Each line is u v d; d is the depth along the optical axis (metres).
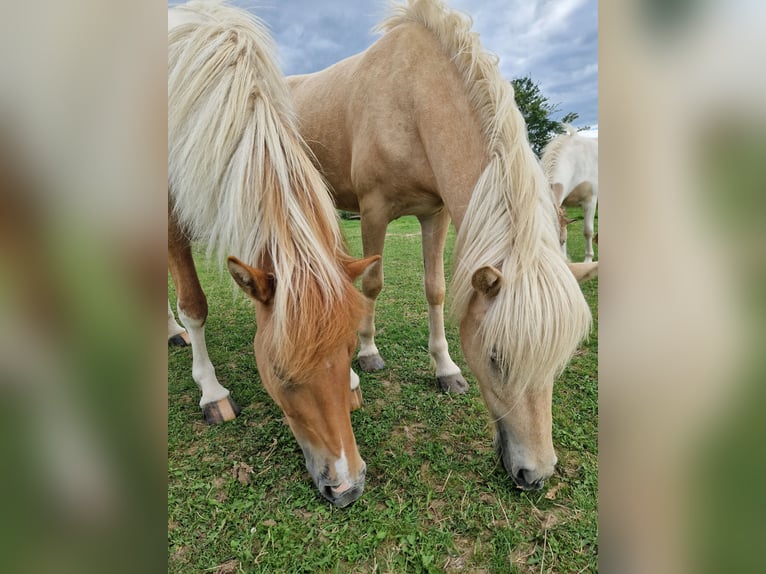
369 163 2.49
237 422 2.51
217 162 1.76
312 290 1.44
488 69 1.88
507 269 1.59
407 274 5.95
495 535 1.72
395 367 3.14
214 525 1.80
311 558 1.64
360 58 2.65
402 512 1.84
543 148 6.88
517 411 1.67
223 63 1.86
